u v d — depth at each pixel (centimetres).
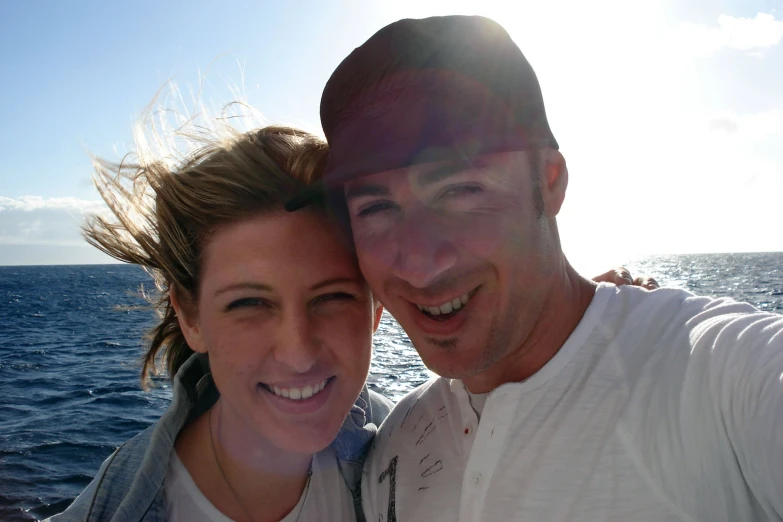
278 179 40
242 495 44
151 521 42
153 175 43
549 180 39
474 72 36
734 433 31
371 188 37
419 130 35
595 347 37
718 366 32
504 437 37
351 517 49
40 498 181
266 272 39
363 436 50
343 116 37
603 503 33
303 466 46
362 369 44
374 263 38
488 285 37
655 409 33
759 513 32
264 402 42
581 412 35
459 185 36
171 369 52
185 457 45
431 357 39
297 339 39
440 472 41
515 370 39
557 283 39
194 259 42
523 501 35
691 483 32
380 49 37
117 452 44
